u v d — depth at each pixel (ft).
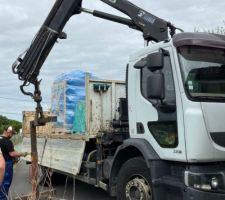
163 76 12.39
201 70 12.16
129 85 14.40
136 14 16.15
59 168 19.94
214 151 11.59
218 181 11.67
